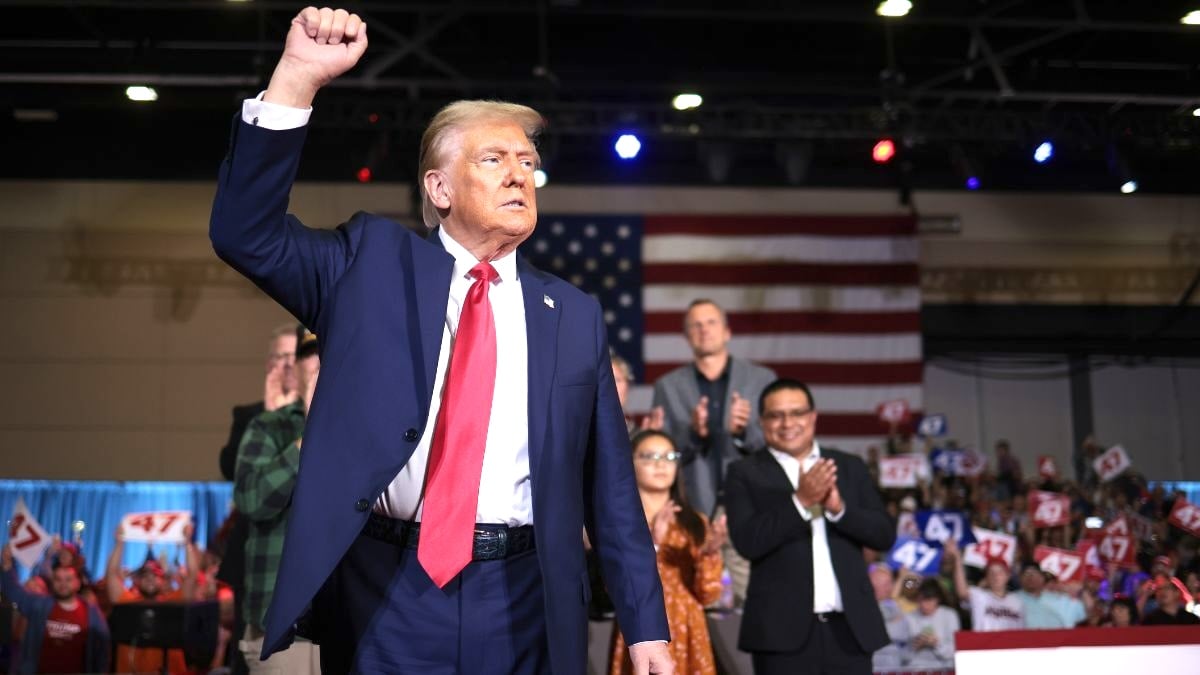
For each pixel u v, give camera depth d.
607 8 9.38
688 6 9.45
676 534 4.54
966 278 15.01
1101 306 15.08
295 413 4.40
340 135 12.33
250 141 1.97
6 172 13.70
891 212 14.28
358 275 2.14
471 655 2.09
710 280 13.52
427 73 12.12
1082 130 11.62
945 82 12.89
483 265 2.23
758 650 4.52
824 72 12.95
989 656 4.04
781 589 4.56
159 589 8.43
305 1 9.30
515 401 2.20
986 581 8.77
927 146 13.05
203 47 11.45
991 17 9.89
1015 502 12.20
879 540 4.64
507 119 2.30
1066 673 4.07
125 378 13.55
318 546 1.99
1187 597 6.29
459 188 2.25
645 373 13.22
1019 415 15.86
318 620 2.19
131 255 13.71
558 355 2.27
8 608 7.11
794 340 13.50
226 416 13.54
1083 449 15.04
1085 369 15.91
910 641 8.12
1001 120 11.47
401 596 2.09
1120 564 10.25
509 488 2.16
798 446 4.86
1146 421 15.88
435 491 2.08
